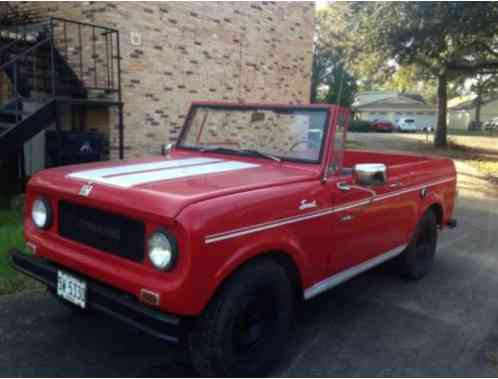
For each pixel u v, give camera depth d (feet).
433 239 17.95
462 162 61.11
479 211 30.81
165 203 8.57
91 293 9.50
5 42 27.84
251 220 9.33
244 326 9.88
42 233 11.19
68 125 29.48
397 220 14.84
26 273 11.06
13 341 11.54
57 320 12.75
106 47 27.27
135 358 11.01
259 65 37.04
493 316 14.33
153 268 8.77
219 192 9.23
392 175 14.33
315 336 12.55
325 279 12.07
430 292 16.16
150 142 30.09
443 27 55.16
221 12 33.24
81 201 9.88
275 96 39.14
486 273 18.49
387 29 60.95
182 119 31.78
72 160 25.86
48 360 10.77
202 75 32.71
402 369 11.09
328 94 92.89
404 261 16.67
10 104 25.82
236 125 13.83
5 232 19.10
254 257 9.78
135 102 28.86
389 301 15.20
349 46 70.69
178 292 8.31
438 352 11.98
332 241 11.87
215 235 8.59
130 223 9.15
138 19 28.27
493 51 63.52
